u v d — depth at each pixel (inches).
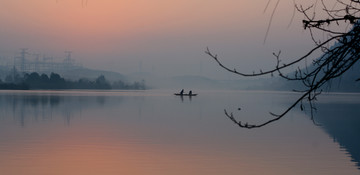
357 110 3612.2
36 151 1186.0
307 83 154.9
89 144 1350.9
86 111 3048.7
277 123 2245.3
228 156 1130.7
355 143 1422.2
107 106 3710.6
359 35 145.5
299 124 2199.8
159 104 4195.4
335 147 1323.8
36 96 5900.6
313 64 156.4
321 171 936.9
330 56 151.5
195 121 2309.3
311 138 1569.9
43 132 1700.3
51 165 989.2
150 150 1234.6
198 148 1279.5
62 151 1195.3
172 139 1501.0
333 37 150.4
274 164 1019.3
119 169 953.5
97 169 952.9
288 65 159.3
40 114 2716.5
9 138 1485.0
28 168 950.4
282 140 1492.4
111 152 1193.4
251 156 1131.9
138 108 3489.2
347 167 985.5
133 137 1553.9
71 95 6648.6
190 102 4773.6
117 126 1990.7
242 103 4758.9
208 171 936.9
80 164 1008.2
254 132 1758.1
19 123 2108.8
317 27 151.9
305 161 1061.1
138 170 947.3
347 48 147.5
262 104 4603.8
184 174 903.1
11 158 1071.0
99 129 1844.2
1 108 3275.1
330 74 150.1
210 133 1711.4
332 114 3097.9
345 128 2001.7
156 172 925.8
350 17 147.9
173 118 2509.8
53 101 4458.7
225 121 2324.1
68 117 2508.6
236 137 1573.6
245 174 902.4
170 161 1055.0
